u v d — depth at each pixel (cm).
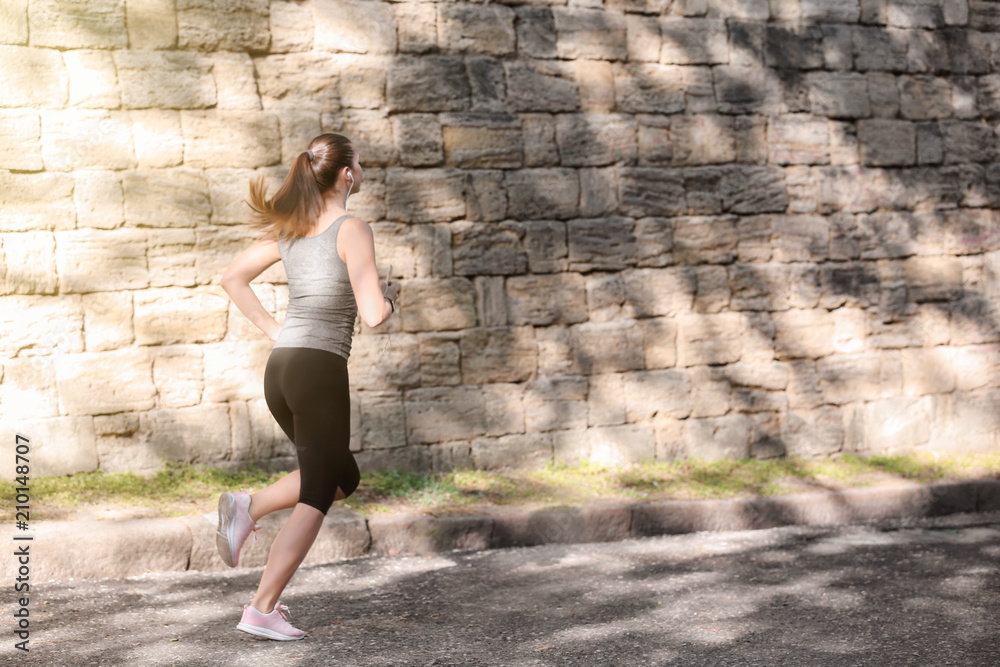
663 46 705
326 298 382
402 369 645
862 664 362
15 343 567
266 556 510
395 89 643
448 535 546
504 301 669
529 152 674
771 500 616
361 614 424
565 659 364
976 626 409
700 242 713
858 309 753
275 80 621
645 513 586
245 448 617
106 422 586
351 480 393
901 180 766
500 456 668
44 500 533
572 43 684
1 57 559
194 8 600
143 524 497
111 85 583
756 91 727
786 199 733
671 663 361
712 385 717
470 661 361
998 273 793
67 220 575
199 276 604
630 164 698
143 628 396
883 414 759
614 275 695
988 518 645
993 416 791
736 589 467
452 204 655
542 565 515
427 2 651
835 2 746
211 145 605
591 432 689
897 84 764
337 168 397
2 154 560
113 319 587
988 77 791
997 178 793
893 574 498
